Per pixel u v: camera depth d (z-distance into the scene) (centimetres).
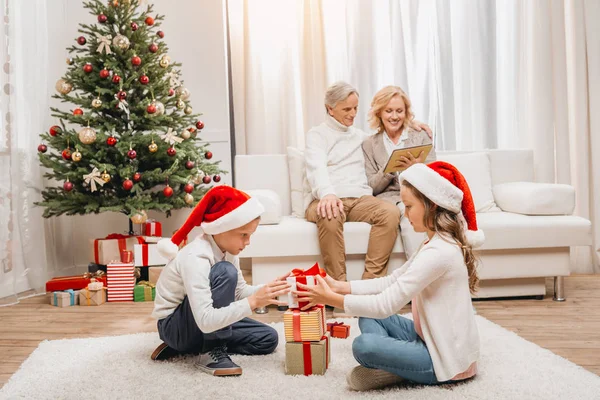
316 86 400
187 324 189
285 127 405
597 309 275
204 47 402
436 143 394
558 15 372
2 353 223
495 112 386
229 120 420
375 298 164
